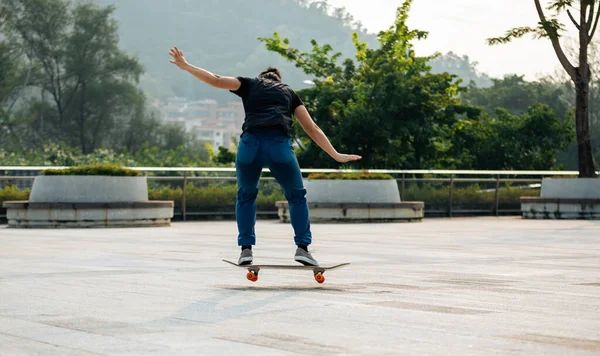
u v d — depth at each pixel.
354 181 18.59
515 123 39.38
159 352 3.50
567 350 3.59
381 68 32.16
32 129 72.69
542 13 20.22
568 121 39.75
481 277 6.70
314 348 3.59
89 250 9.80
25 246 10.55
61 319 4.42
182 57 5.77
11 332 4.00
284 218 18.64
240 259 6.00
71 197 16.16
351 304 5.01
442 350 3.56
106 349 3.56
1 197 18.67
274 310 4.75
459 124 33.91
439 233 13.98
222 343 3.71
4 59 69.62
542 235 13.32
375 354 3.46
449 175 25.53
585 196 20.28
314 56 35.84
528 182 23.80
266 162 5.95
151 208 16.67
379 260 8.39
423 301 5.16
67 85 74.75
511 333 4.00
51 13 73.31
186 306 4.92
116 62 76.19
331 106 33.31
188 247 10.36
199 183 20.20
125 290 5.73
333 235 13.41
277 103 5.97
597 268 7.57
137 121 77.31
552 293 5.63
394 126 31.55
